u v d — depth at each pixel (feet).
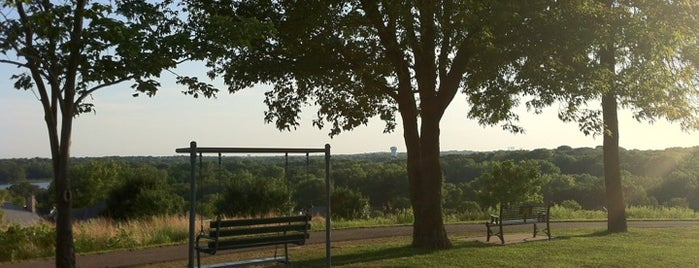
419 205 45.32
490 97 47.88
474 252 41.37
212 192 99.86
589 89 40.78
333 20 39.63
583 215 82.84
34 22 24.62
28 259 41.42
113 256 42.88
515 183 87.61
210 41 27.25
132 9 27.37
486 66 39.91
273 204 97.45
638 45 41.81
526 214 50.88
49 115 25.58
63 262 25.40
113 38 24.85
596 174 220.84
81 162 185.57
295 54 40.98
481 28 37.06
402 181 174.50
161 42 26.13
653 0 44.52
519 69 41.14
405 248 44.29
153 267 37.91
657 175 206.59
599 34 38.40
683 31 44.42
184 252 44.57
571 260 37.83
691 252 41.52
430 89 44.70
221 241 31.04
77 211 144.36
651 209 90.63
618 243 46.96
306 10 38.19
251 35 27.68
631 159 226.17
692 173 197.88
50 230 47.11
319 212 93.15
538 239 51.19
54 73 25.50
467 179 215.92
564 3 37.78
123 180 125.29
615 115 57.72
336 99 51.19
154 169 128.98
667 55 43.42
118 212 119.44
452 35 40.09
